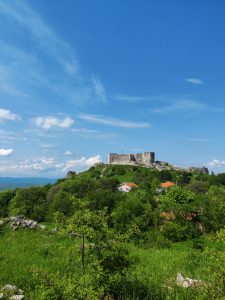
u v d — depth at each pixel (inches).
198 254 1048.8
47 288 509.7
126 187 5344.5
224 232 519.5
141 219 1915.6
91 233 556.1
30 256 829.8
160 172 7406.5
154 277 725.9
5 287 582.6
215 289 481.1
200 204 2313.0
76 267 663.8
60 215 589.3
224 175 7283.5
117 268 578.9
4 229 1162.0
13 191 3917.3
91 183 3986.2
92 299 487.8
